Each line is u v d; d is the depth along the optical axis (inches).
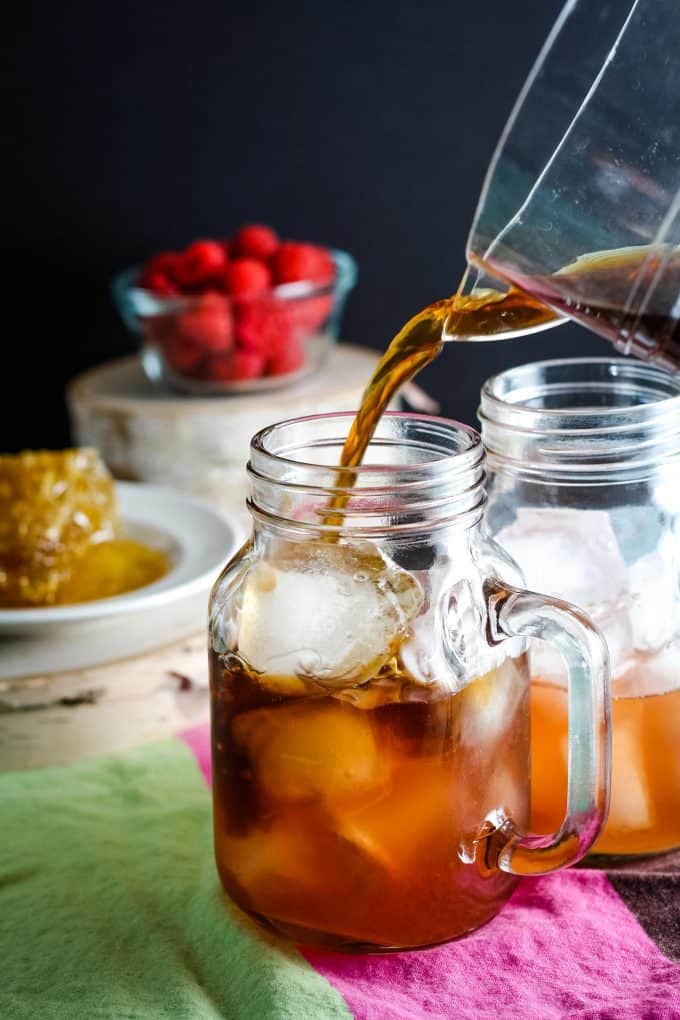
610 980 22.3
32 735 29.0
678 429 23.4
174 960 23.0
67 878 24.7
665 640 23.6
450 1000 22.0
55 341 49.3
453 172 48.6
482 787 22.3
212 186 48.1
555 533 23.7
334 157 48.3
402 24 46.7
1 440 50.1
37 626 29.6
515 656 22.6
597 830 22.1
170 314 40.9
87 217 48.0
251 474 22.3
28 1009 22.2
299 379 43.9
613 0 22.6
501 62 47.2
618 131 22.0
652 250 22.2
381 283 49.9
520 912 23.7
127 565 33.2
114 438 41.8
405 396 44.4
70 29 45.7
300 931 22.5
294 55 46.8
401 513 21.7
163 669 29.4
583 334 50.0
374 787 21.8
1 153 46.9
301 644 22.0
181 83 46.8
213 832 24.6
